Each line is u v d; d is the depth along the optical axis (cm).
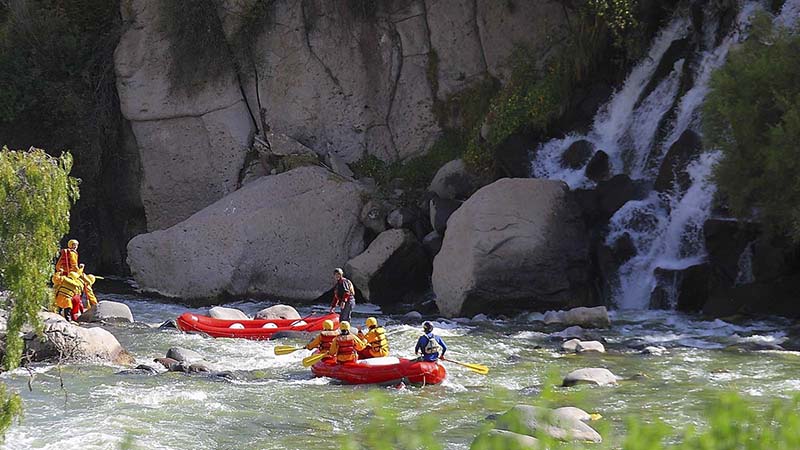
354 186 4678
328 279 4503
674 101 4312
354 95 5244
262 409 2292
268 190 4591
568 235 3881
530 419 1889
